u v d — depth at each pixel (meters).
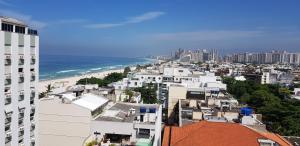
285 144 65.44
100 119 68.25
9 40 45.88
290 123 104.62
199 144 60.94
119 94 110.56
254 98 148.38
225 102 108.38
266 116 117.44
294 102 148.38
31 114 53.59
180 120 86.38
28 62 51.22
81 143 67.12
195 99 124.44
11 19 48.47
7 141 46.97
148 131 65.50
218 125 66.69
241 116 87.19
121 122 65.81
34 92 53.59
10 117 47.38
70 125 67.31
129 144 61.00
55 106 67.44
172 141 64.06
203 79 185.38
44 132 68.06
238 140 61.28
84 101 73.69
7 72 46.06
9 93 46.78
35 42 52.97
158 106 84.94
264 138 62.03
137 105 86.00
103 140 64.12
